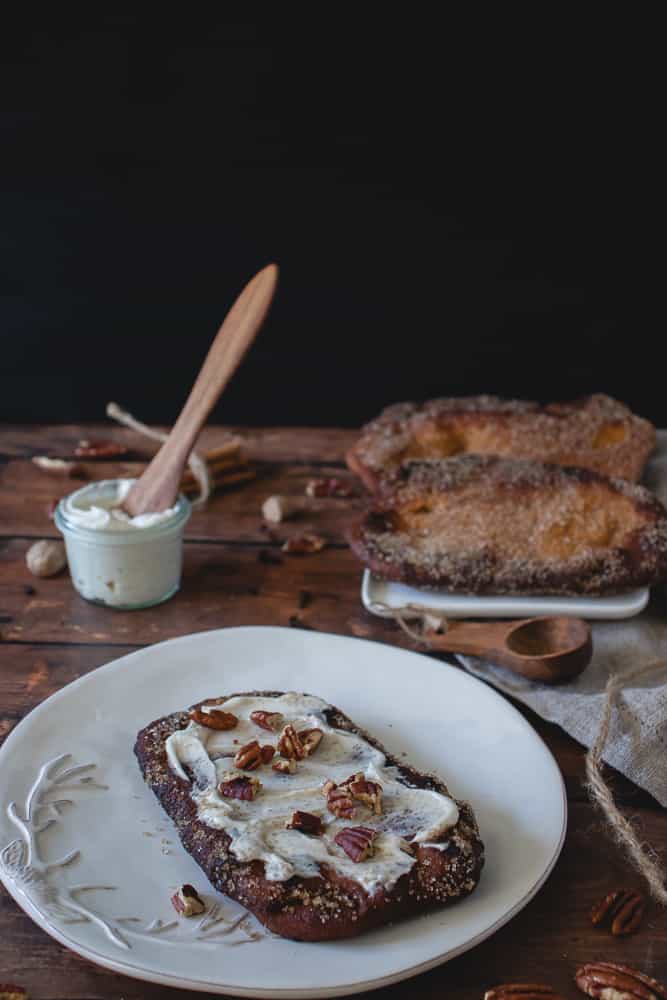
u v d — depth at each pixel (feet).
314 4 4.17
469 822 2.24
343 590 3.00
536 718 2.63
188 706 2.57
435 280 4.53
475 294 4.55
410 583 2.85
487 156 4.35
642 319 4.54
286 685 2.61
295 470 3.49
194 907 2.17
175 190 4.43
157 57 4.24
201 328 4.63
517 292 4.54
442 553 2.88
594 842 2.36
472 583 2.84
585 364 4.63
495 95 4.27
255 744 2.34
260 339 4.65
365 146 4.35
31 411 4.77
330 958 2.09
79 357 4.68
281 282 4.55
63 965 2.16
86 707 2.53
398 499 3.03
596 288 4.52
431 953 2.09
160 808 2.35
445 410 3.41
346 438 3.68
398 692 2.59
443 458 3.23
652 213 4.40
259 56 4.24
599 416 3.38
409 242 4.48
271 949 2.10
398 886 2.13
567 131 4.31
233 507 3.31
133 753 2.46
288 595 2.98
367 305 4.58
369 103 4.29
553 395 4.67
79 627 2.86
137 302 4.59
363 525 2.97
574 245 4.46
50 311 4.61
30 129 4.34
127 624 2.88
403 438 3.35
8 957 2.17
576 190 4.38
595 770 2.37
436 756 2.45
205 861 2.19
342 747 2.36
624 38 4.18
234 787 2.26
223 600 2.96
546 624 2.77
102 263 4.54
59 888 2.20
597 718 2.55
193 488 3.35
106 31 4.21
